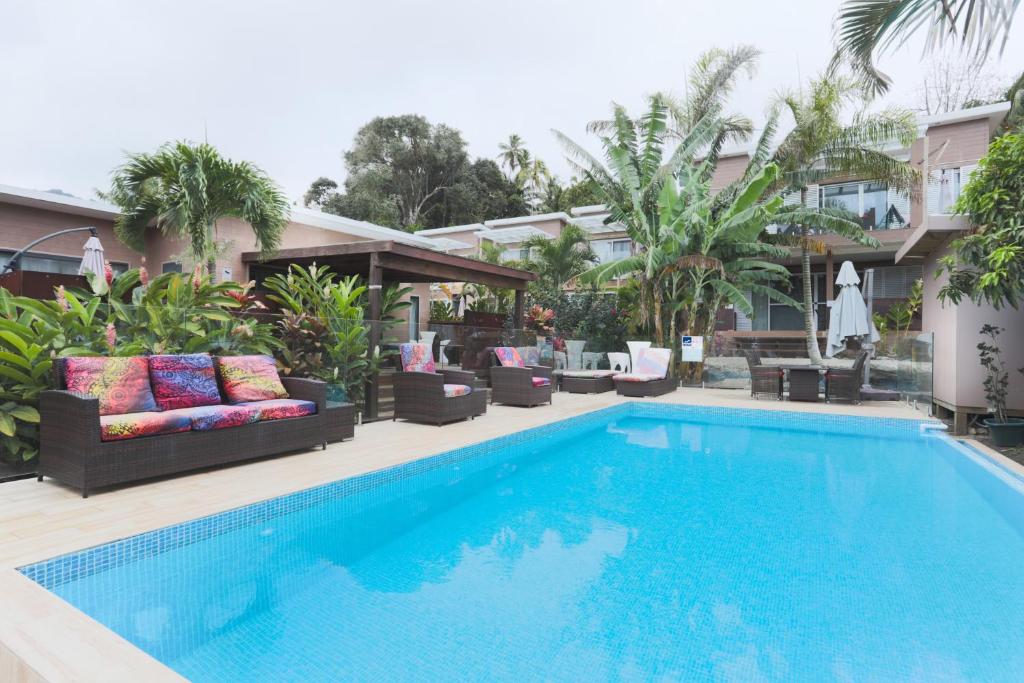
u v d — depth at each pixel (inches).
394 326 297.7
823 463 221.6
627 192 503.8
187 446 160.1
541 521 149.2
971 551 127.3
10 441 161.8
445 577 112.9
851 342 443.5
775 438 281.0
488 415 299.7
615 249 786.2
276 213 323.6
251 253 383.6
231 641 87.7
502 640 88.3
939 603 102.0
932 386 324.2
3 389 162.2
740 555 124.9
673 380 439.5
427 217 1409.9
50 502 137.4
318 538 136.7
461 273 371.2
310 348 255.0
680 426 320.5
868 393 370.3
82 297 200.4
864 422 305.6
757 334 597.3
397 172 1384.1
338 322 265.0
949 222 291.6
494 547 130.0
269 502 141.6
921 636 90.4
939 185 360.5
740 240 473.4
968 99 869.8
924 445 262.8
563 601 102.3
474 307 652.7
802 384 379.2
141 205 322.7
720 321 609.0
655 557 123.7
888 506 162.6
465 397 276.4
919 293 544.4
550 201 1515.7
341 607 99.4
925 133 543.2
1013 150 218.2
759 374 391.5
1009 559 122.8
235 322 227.6
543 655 84.0
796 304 499.2
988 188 229.8
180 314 210.5
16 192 338.3
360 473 168.7
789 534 138.7
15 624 78.7
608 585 109.3
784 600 102.8
